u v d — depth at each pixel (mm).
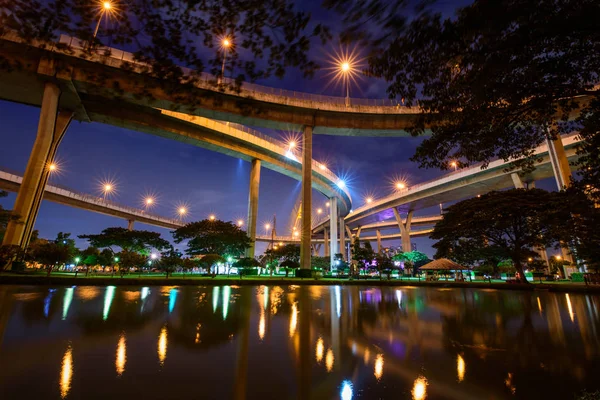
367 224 111625
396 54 5594
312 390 4156
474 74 5789
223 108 38156
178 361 5328
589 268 26438
